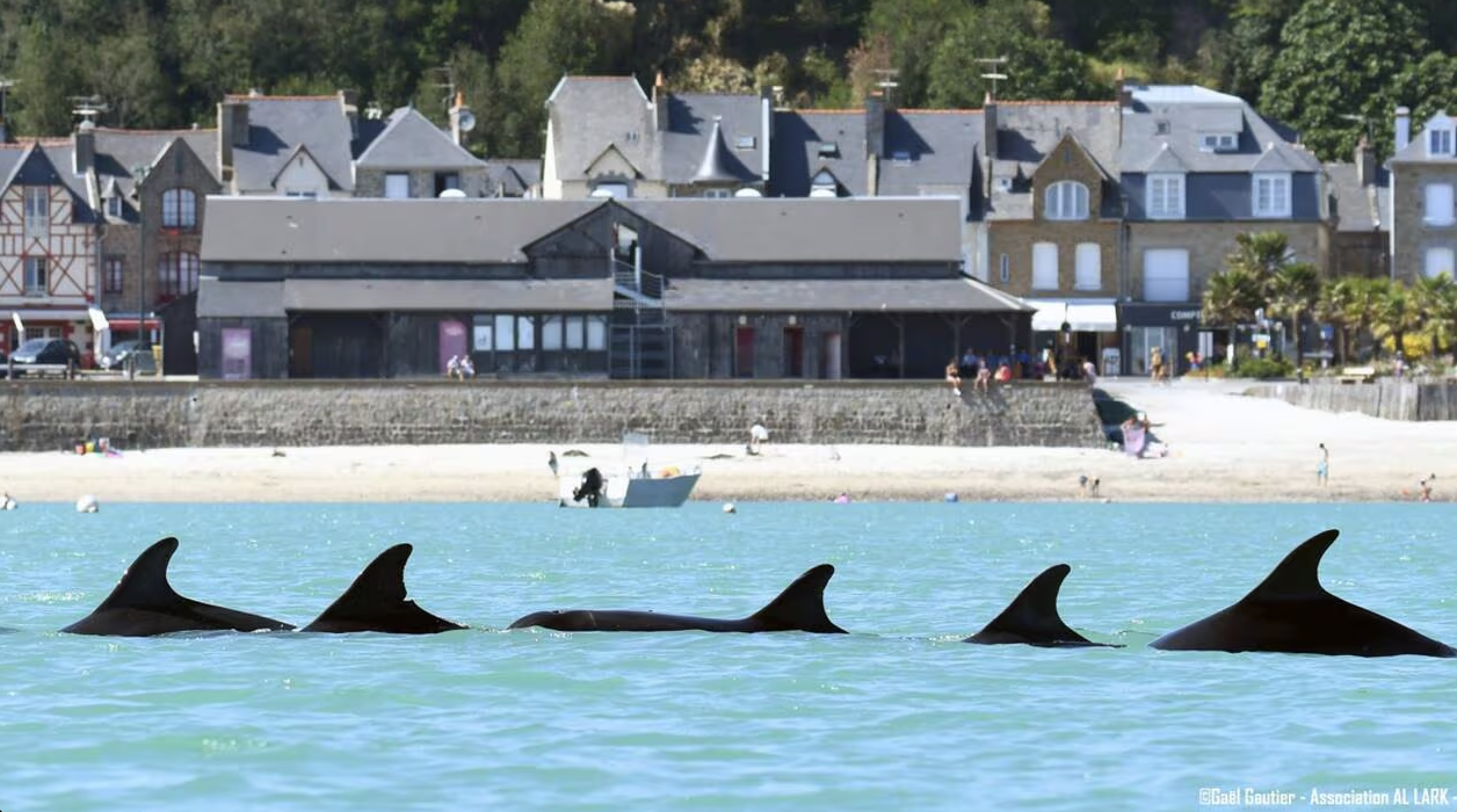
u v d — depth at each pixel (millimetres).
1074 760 82812
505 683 96625
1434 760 82312
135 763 81688
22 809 74750
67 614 128000
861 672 99562
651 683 96750
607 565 173500
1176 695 94000
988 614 132750
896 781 79312
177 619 106438
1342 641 99562
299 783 78625
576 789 77938
